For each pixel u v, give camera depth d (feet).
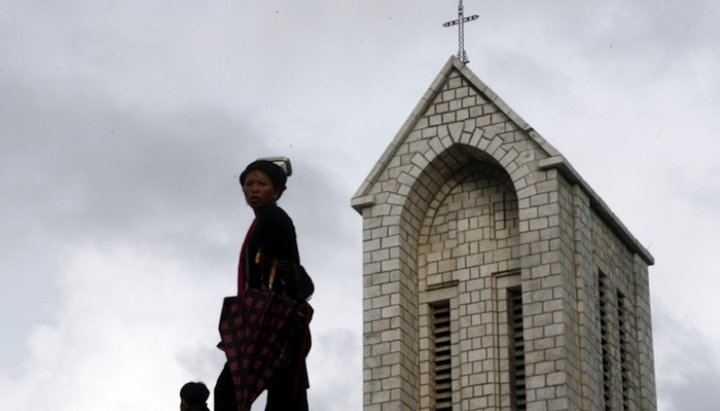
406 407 140.36
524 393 139.13
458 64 149.07
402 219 146.61
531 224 140.77
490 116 145.89
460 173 148.56
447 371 143.02
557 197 140.97
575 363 137.39
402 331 142.61
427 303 145.79
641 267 157.48
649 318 157.48
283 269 42.91
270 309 41.37
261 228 42.83
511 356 140.36
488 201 146.30
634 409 149.89
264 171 43.37
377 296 144.25
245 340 41.09
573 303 139.85
